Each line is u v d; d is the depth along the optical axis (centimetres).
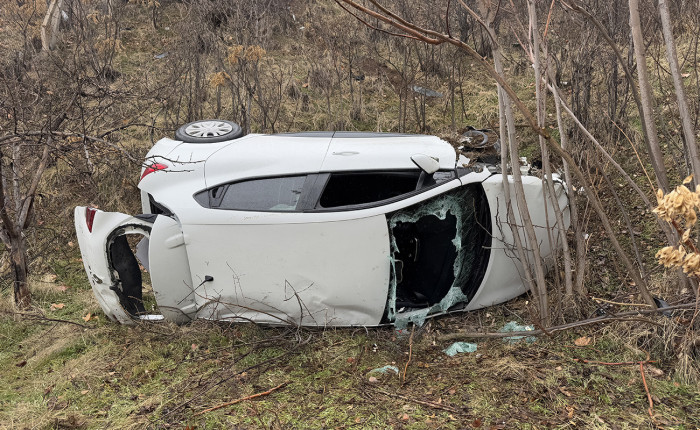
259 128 767
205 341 444
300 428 359
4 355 449
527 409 368
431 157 430
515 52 957
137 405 385
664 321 418
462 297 461
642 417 357
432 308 457
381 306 436
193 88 816
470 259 463
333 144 471
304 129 785
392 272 435
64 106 544
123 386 407
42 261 576
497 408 370
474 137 485
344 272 425
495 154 468
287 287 429
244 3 901
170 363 428
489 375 402
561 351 424
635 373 397
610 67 705
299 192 430
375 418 365
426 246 467
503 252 457
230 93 830
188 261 430
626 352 417
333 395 388
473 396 381
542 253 475
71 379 412
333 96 865
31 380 419
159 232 421
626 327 434
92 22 941
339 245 420
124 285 457
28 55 793
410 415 366
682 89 383
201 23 884
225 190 436
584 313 458
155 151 489
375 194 457
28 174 650
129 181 669
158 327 455
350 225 418
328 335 443
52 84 659
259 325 453
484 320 464
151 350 437
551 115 761
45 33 860
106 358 435
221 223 422
